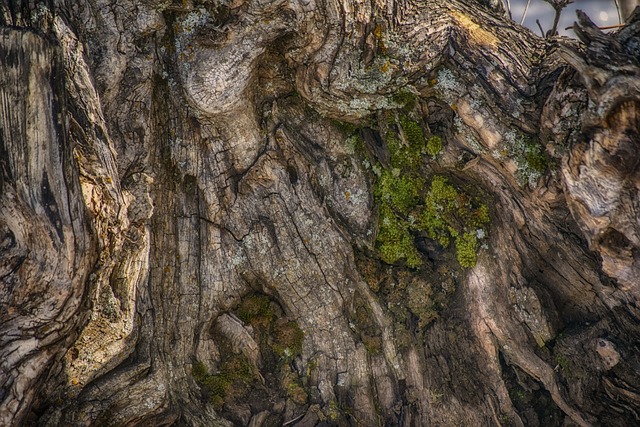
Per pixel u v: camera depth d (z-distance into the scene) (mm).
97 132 5434
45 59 5086
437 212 6930
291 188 6734
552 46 6273
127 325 5836
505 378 6879
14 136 4934
